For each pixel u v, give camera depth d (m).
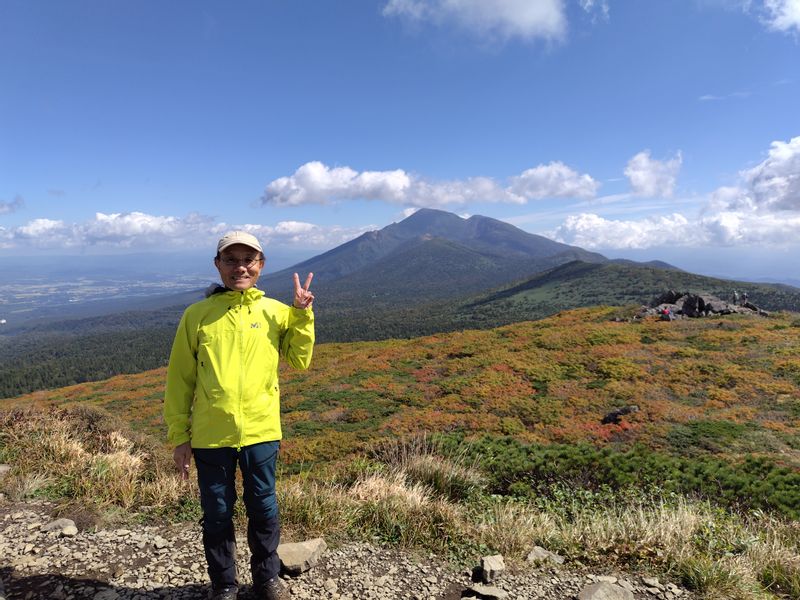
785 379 19.70
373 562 3.54
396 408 21.30
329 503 4.42
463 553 3.78
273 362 2.77
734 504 6.51
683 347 25.41
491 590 3.16
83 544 3.62
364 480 5.45
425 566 3.54
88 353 178.62
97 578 3.11
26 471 5.18
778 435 14.56
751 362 22.08
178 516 4.21
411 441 7.95
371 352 34.81
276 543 2.86
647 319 32.62
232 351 2.62
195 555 3.45
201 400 2.60
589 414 18.36
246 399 2.61
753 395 18.59
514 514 4.68
